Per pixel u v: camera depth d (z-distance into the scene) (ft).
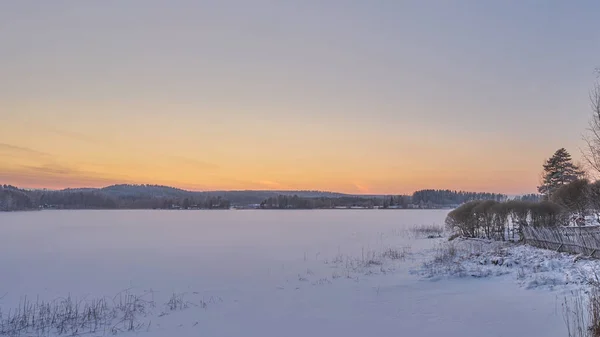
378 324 30.94
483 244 74.08
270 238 114.32
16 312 39.37
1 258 77.41
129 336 30.96
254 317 34.76
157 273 59.88
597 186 62.03
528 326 27.99
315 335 29.22
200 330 31.73
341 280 49.60
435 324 30.07
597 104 45.34
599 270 38.11
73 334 31.94
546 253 52.26
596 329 24.50
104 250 88.89
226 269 62.13
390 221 201.46
